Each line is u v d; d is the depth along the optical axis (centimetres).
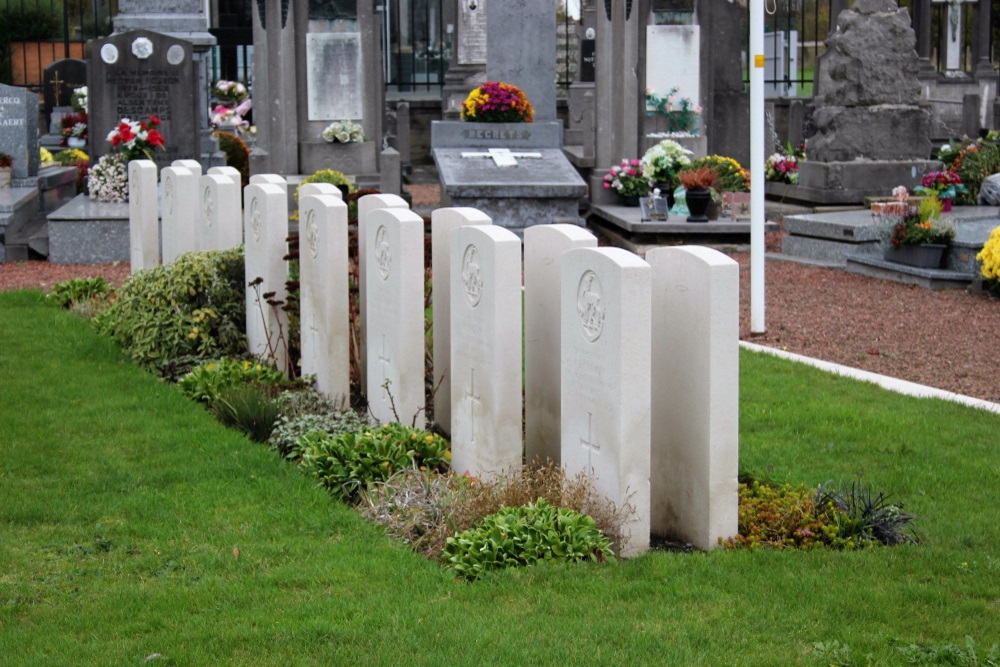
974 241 1470
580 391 671
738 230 1792
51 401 971
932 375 1071
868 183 2030
